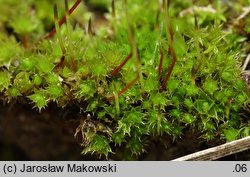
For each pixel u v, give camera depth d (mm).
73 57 78
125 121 78
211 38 83
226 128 79
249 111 79
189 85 78
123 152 83
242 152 81
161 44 80
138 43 84
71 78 79
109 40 87
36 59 81
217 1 89
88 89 78
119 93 77
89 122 79
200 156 79
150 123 78
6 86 80
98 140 79
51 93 79
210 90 78
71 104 81
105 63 80
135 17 90
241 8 89
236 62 80
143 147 82
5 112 90
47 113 86
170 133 79
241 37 85
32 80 80
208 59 80
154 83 78
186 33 84
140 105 79
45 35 87
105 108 79
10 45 87
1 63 83
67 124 86
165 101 78
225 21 87
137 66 75
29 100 82
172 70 79
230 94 78
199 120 79
